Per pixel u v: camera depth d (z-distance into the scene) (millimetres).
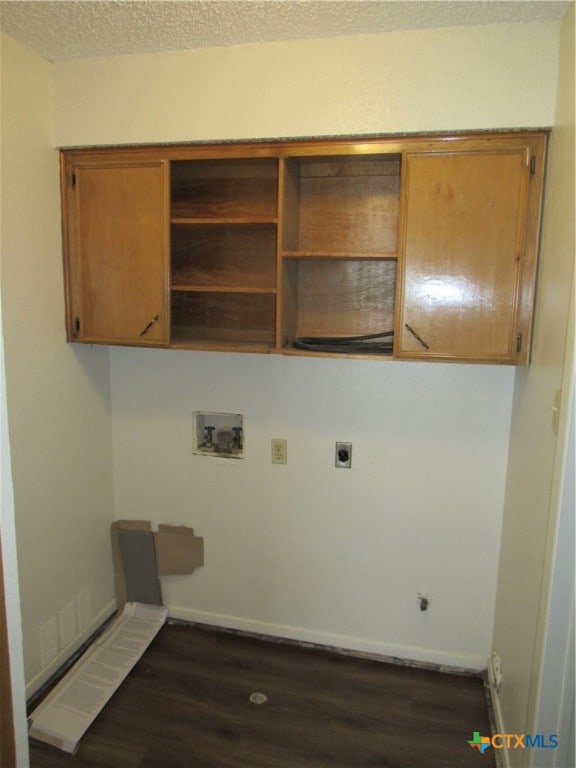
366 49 1705
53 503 2094
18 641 799
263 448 2328
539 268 1679
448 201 1726
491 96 1642
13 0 1521
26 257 1877
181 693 2062
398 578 2264
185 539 2471
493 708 1981
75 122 1952
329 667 2238
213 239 2268
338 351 1931
